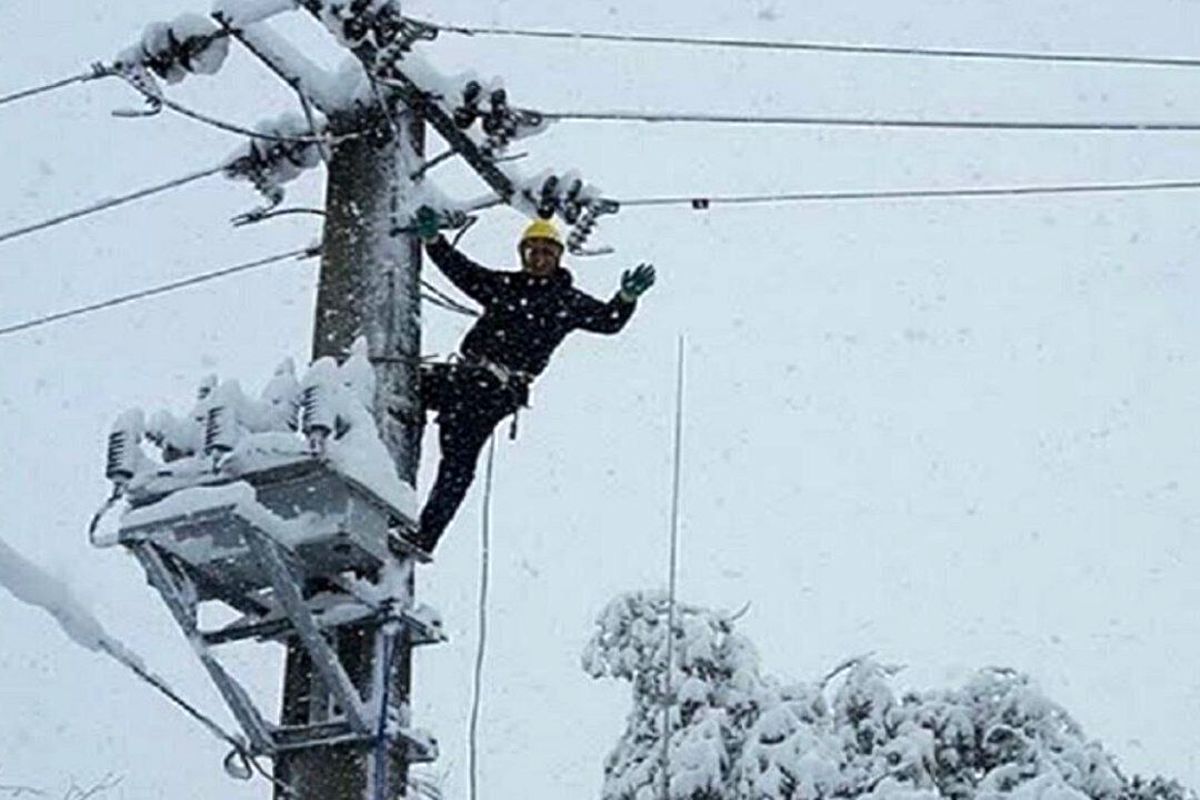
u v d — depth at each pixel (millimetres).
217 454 6848
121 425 6965
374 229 7812
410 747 6930
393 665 6973
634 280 8336
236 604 7172
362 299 7652
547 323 8250
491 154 8305
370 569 7062
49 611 5629
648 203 9047
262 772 6801
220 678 6844
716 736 13078
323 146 8016
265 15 7945
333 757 6746
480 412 7945
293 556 6930
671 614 8312
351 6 7844
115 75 8125
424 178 8008
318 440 6801
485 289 8234
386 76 7957
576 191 8531
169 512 6746
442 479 7883
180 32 8023
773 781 12742
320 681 6926
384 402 7434
